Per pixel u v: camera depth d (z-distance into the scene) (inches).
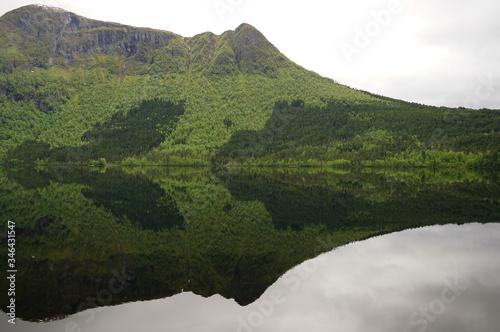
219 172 5802.2
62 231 1147.9
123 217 1400.1
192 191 2497.5
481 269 751.1
